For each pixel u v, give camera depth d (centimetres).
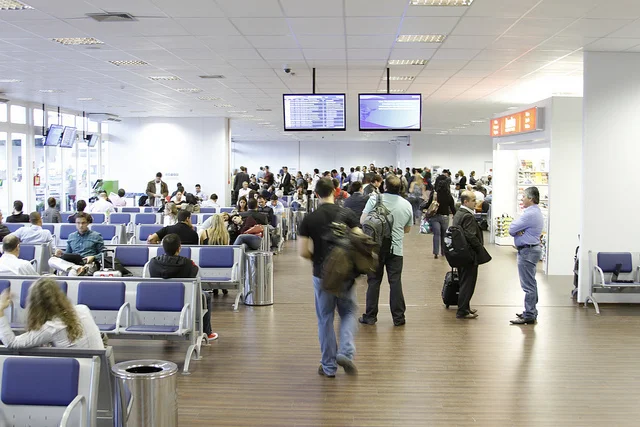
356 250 511
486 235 1833
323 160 4328
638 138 897
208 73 1206
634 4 666
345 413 473
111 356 381
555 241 1177
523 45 898
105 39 886
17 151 1725
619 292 882
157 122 2302
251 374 569
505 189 1603
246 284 881
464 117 2219
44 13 737
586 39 837
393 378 557
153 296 595
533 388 533
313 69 1120
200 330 622
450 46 920
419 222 2259
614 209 898
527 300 769
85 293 601
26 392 348
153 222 1378
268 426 448
